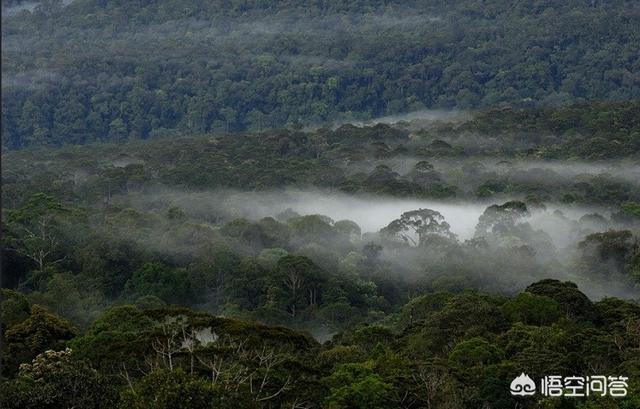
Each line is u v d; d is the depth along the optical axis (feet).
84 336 349.20
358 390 274.36
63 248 570.87
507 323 367.86
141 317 338.13
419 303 447.42
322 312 506.07
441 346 353.10
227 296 535.60
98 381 254.68
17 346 343.05
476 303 377.50
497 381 288.92
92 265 545.44
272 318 495.00
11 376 322.55
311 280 535.60
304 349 314.76
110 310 364.38
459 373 298.35
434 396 281.13
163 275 533.14
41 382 258.57
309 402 267.80
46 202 651.66
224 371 253.03
